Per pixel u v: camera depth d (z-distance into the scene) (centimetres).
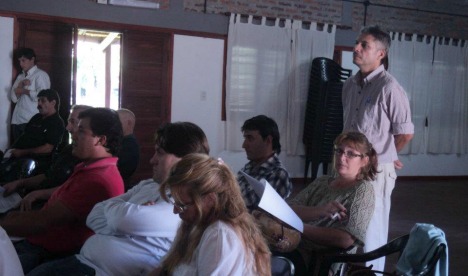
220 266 160
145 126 791
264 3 838
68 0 734
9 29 711
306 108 859
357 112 330
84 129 258
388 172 320
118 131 264
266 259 171
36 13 720
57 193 268
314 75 846
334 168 275
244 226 168
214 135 830
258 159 306
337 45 892
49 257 257
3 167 429
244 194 294
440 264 221
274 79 842
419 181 952
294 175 870
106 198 252
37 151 504
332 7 880
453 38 968
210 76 822
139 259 222
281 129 854
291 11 854
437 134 968
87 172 256
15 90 700
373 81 324
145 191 239
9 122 721
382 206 318
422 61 939
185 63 805
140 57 780
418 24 940
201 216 167
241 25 820
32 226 247
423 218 636
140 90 784
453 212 680
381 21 916
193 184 166
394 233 554
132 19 770
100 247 226
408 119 318
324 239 243
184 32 800
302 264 257
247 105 833
